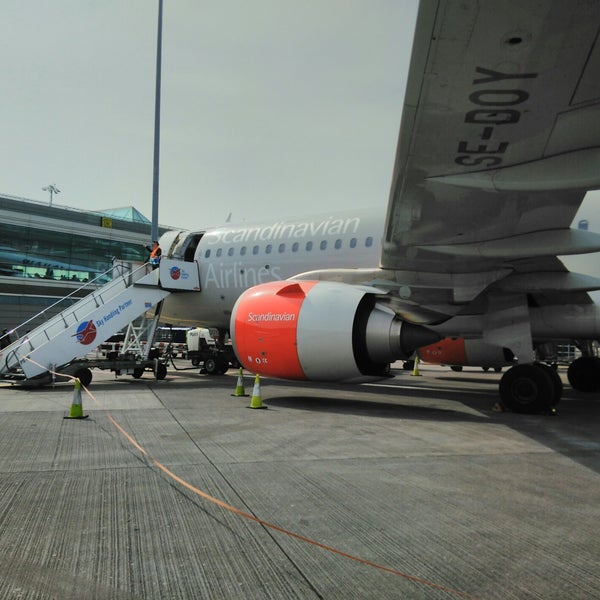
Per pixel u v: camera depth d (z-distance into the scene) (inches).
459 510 142.7
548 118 185.3
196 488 159.5
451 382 601.0
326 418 296.2
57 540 119.7
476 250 285.9
